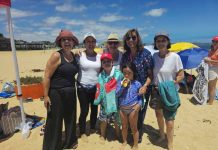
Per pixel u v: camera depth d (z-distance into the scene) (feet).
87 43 17.19
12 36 18.98
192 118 23.08
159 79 16.34
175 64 15.94
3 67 62.59
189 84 34.14
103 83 17.22
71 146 17.44
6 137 19.33
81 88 17.63
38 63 75.72
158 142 18.10
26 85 28.66
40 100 29.09
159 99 16.52
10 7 18.52
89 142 18.29
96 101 17.40
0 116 19.76
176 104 15.80
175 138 18.76
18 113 20.93
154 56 16.57
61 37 15.47
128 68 16.20
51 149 16.11
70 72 15.88
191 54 34.42
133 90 16.35
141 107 16.60
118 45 17.71
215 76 27.45
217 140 18.51
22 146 18.01
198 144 17.90
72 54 16.42
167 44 15.98
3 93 31.37
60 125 16.24
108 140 18.60
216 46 27.78
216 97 30.14
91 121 19.69
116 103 16.98
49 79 15.65
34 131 20.26
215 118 23.15
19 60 86.02
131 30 16.15
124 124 16.96
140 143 17.98
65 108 16.52
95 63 17.43
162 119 17.72
